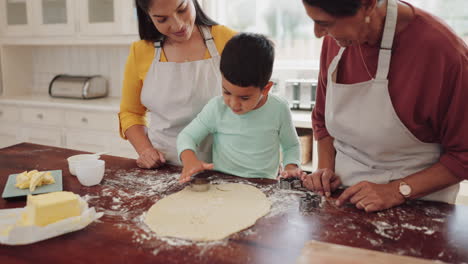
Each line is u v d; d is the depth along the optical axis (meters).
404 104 1.03
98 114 2.86
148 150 1.44
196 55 1.47
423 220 0.94
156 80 1.47
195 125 1.37
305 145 2.45
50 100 3.15
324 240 0.85
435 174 1.02
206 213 0.99
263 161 1.35
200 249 0.82
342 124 1.15
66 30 3.04
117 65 3.33
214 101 1.37
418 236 0.87
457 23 2.40
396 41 1.02
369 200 1.00
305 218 0.96
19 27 3.24
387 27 0.99
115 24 2.84
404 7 1.01
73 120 2.97
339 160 1.25
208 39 1.47
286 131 1.38
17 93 3.59
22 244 0.84
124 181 1.25
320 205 1.04
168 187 1.20
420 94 1.00
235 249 0.82
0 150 1.62
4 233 0.88
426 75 0.98
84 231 0.90
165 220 0.95
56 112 3.03
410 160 1.12
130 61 1.52
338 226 0.92
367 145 1.13
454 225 0.92
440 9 2.42
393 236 0.87
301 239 0.86
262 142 1.34
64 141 3.05
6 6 3.29
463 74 0.93
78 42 3.03
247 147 1.34
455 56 0.93
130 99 1.56
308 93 2.64
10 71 3.50
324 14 0.86
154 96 1.47
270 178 1.33
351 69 1.13
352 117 1.12
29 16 3.17
